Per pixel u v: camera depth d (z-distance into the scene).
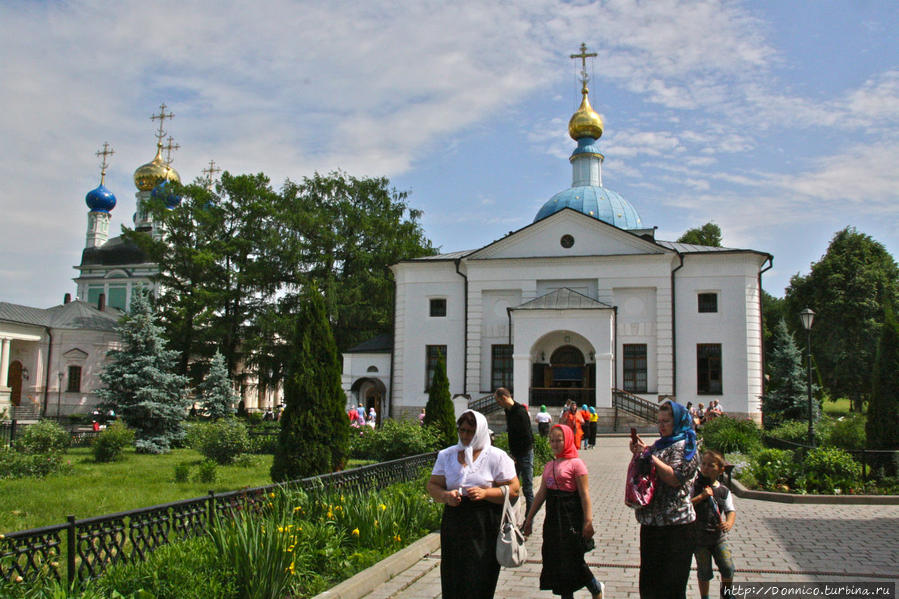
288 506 8.90
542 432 25.39
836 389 50.84
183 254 46.97
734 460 19.19
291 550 7.21
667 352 34.00
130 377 26.22
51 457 18.55
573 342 35.34
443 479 6.09
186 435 27.28
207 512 8.05
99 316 51.25
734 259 34.38
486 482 5.96
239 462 20.92
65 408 47.66
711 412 30.19
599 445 26.88
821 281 50.69
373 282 45.62
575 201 44.25
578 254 35.72
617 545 9.98
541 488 6.79
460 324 37.38
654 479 5.85
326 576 7.75
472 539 5.86
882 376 16.33
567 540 6.46
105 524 6.71
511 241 36.78
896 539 10.29
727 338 33.97
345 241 46.97
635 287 34.84
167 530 7.47
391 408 37.72
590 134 46.84
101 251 70.56
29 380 47.28
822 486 14.31
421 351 37.62
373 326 47.44
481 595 5.75
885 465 14.72
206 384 39.28
